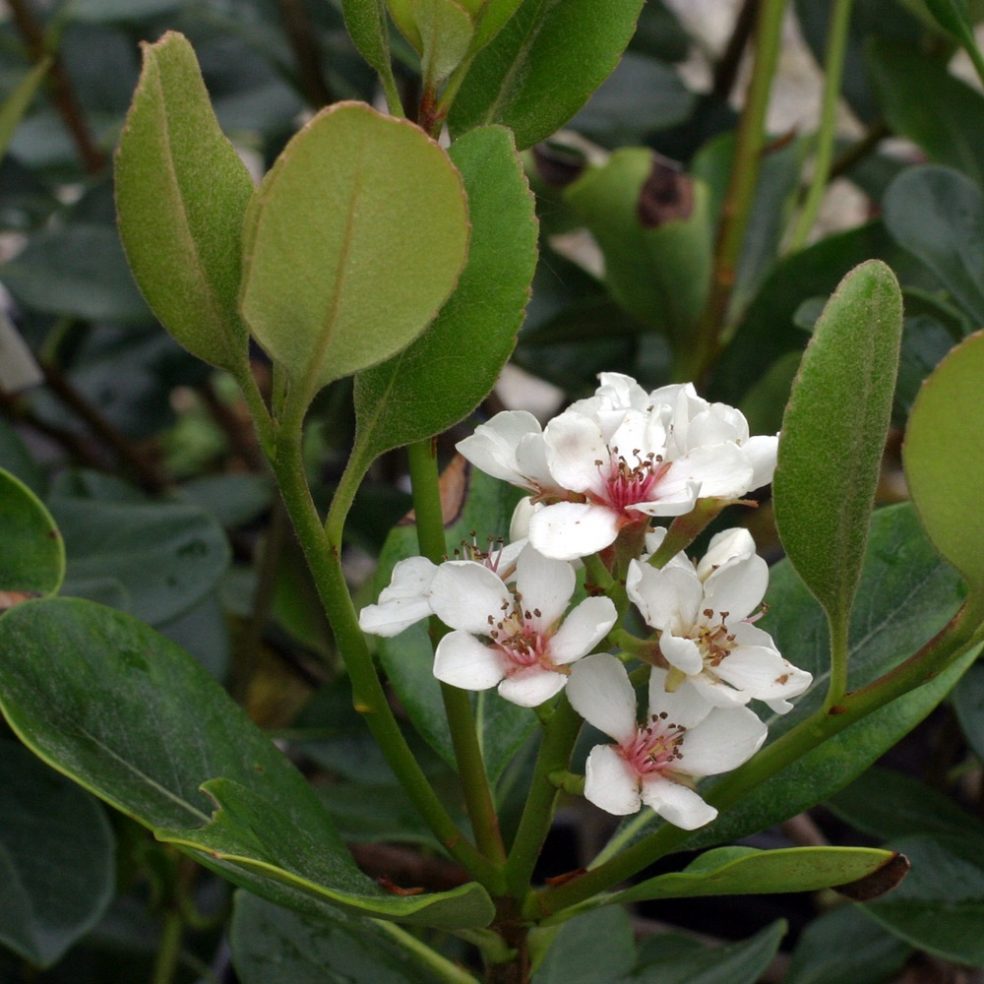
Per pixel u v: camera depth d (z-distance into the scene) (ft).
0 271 1.47
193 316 0.75
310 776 1.69
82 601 0.85
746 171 1.33
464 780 0.84
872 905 1.01
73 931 1.00
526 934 0.85
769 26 1.29
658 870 1.65
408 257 0.70
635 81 1.75
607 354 1.66
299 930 1.03
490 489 0.97
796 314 1.15
